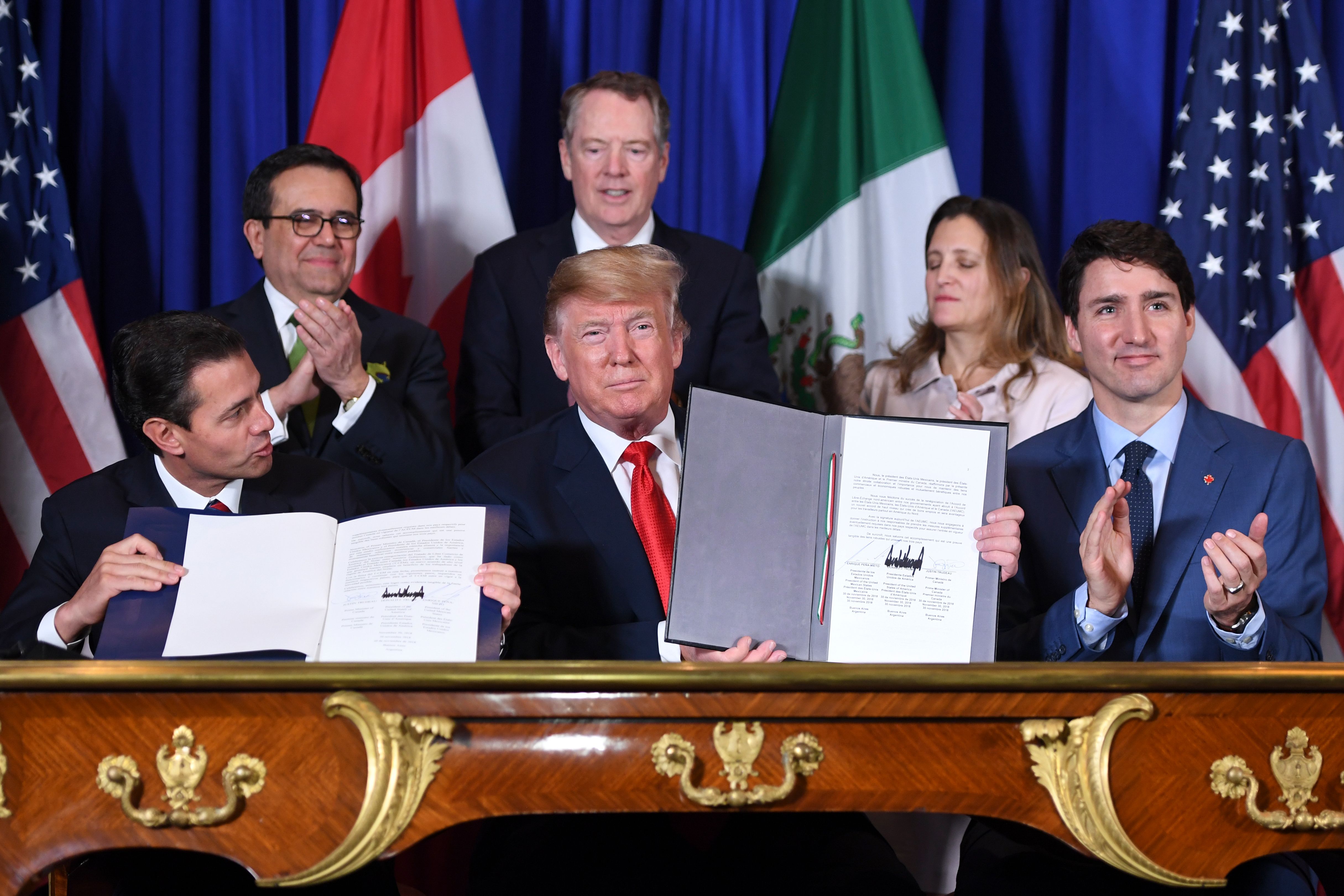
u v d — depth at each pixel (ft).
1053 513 7.68
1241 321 11.32
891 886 6.18
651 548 7.06
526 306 9.85
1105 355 7.47
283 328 9.34
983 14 12.46
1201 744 5.11
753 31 12.52
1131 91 12.52
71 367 10.32
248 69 11.80
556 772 4.94
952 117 12.46
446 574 5.76
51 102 11.22
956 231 10.55
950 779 5.05
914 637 5.76
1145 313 7.39
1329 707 5.20
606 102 9.98
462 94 11.52
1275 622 6.61
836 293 11.51
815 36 11.98
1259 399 11.28
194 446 6.88
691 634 5.70
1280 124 11.64
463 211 11.44
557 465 7.32
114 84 11.55
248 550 5.91
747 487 5.86
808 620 5.80
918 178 11.53
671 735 4.95
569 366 7.13
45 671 4.78
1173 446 7.58
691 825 6.90
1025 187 12.69
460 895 9.95
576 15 12.37
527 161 12.49
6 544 10.07
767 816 6.89
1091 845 4.96
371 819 4.78
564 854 6.59
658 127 10.11
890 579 5.84
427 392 9.47
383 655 5.61
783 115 12.03
